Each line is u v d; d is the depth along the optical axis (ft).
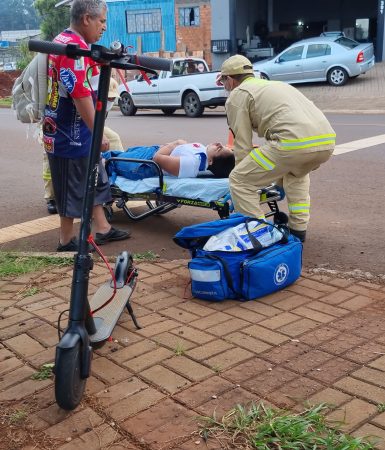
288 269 13.82
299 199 17.01
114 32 95.35
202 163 18.51
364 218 20.56
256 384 9.83
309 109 15.75
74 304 9.07
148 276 15.10
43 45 8.98
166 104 59.06
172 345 11.28
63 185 16.80
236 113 15.97
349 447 8.02
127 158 19.17
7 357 11.11
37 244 18.89
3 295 14.25
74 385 8.83
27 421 9.09
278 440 8.33
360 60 64.64
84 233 9.19
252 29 95.45
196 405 9.30
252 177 15.76
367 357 10.60
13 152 39.01
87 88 15.21
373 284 14.21
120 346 11.32
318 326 11.94
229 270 13.06
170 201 18.11
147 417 9.05
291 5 99.55
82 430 8.82
